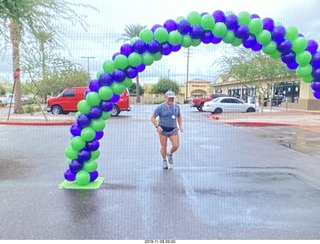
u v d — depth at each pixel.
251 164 7.72
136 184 5.95
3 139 11.79
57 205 4.85
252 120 19.17
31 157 8.45
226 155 8.83
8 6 9.75
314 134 13.59
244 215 4.54
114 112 22.81
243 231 4.05
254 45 5.90
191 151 9.40
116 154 8.90
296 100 29.77
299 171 7.06
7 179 6.27
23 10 10.27
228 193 5.48
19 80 22.56
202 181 6.19
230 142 11.22
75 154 5.79
